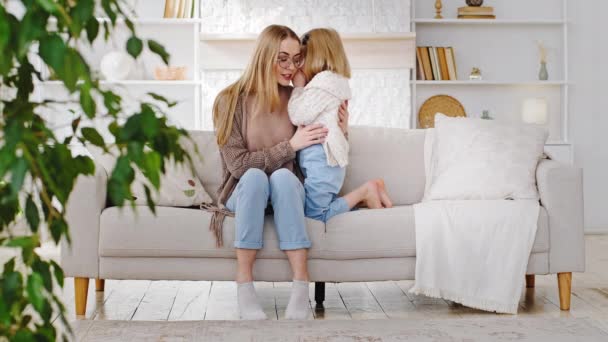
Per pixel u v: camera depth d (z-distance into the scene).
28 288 0.69
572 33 5.77
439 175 3.33
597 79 5.79
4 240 0.76
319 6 5.46
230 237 2.87
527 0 5.77
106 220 2.89
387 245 2.93
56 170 0.73
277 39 3.01
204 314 3.01
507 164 3.22
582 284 3.62
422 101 5.75
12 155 0.66
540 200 3.12
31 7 0.64
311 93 3.03
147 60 5.67
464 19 5.55
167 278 2.93
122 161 0.71
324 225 2.94
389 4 5.48
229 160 2.97
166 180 3.14
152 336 2.35
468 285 2.93
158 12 5.66
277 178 2.82
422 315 2.98
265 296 3.36
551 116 5.82
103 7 0.72
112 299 3.30
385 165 3.53
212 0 5.45
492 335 2.39
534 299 3.27
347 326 2.52
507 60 5.78
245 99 3.04
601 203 5.83
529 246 2.94
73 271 2.91
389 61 5.44
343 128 3.13
